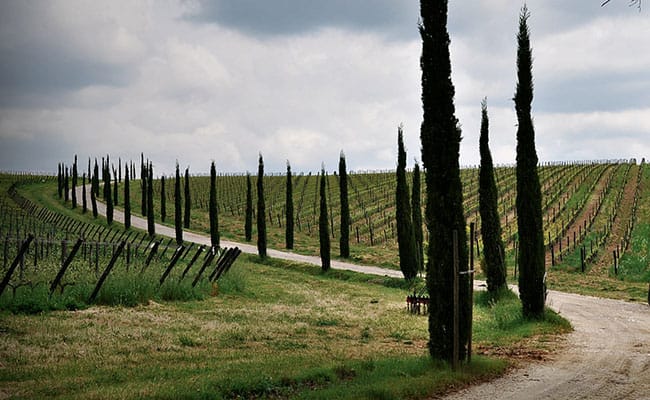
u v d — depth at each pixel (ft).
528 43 80.64
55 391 38.22
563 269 173.27
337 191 408.46
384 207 329.52
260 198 204.54
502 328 79.46
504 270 106.22
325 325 82.58
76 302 79.61
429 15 54.13
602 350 60.70
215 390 38.73
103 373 44.55
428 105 53.78
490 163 106.93
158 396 36.24
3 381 41.29
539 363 53.52
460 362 50.60
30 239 72.69
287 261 193.98
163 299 96.73
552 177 360.28
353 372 47.03
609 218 240.32
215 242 221.05
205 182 501.15
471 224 53.16
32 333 59.82
